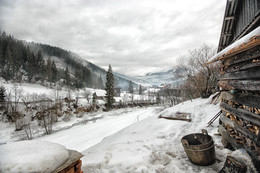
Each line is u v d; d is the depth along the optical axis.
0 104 29.42
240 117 3.01
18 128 22.88
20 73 61.19
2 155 1.52
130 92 101.56
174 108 10.88
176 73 21.58
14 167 1.41
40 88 51.16
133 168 2.99
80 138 19.64
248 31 4.06
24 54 83.94
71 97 45.81
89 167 3.11
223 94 4.06
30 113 27.34
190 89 21.73
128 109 45.97
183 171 2.81
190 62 18.66
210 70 15.92
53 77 74.56
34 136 20.94
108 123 27.33
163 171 2.86
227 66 3.79
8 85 45.50
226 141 3.71
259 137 2.28
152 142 4.55
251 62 2.51
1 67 59.53
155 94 76.31
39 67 78.44
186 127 6.02
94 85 104.62
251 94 2.68
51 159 1.69
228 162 2.39
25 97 34.91
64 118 29.36
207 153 2.87
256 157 2.39
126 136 5.62
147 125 7.12
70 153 2.17
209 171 2.73
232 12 4.95
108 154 3.72
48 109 27.41
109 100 42.94
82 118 31.50
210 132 5.15
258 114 2.40
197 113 8.28
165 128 6.16
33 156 1.59
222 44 5.98
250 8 4.05
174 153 3.64
